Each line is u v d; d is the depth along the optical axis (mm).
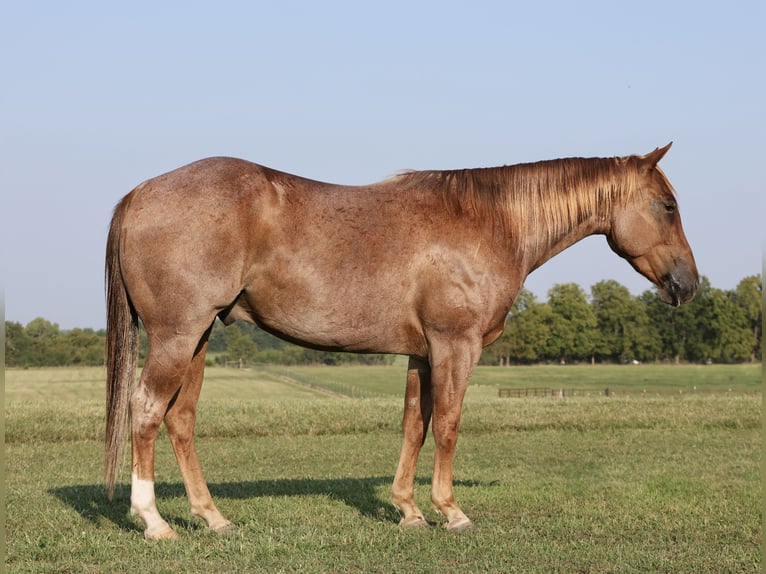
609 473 11219
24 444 16859
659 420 20719
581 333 103312
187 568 5207
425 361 6590
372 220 6145
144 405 5789
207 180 5820
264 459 13898
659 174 6953
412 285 6164
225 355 94250
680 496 8492
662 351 102500
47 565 5250
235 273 5797
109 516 6945
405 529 6383
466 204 6391
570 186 6711
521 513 7461
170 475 11516
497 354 104312
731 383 68625
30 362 80375
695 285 6910
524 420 20531
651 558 5711
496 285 6316
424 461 13453
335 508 7484
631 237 6875
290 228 5941
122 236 5820
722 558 5762
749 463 12438
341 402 25734
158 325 5766
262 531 6246
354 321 6109
